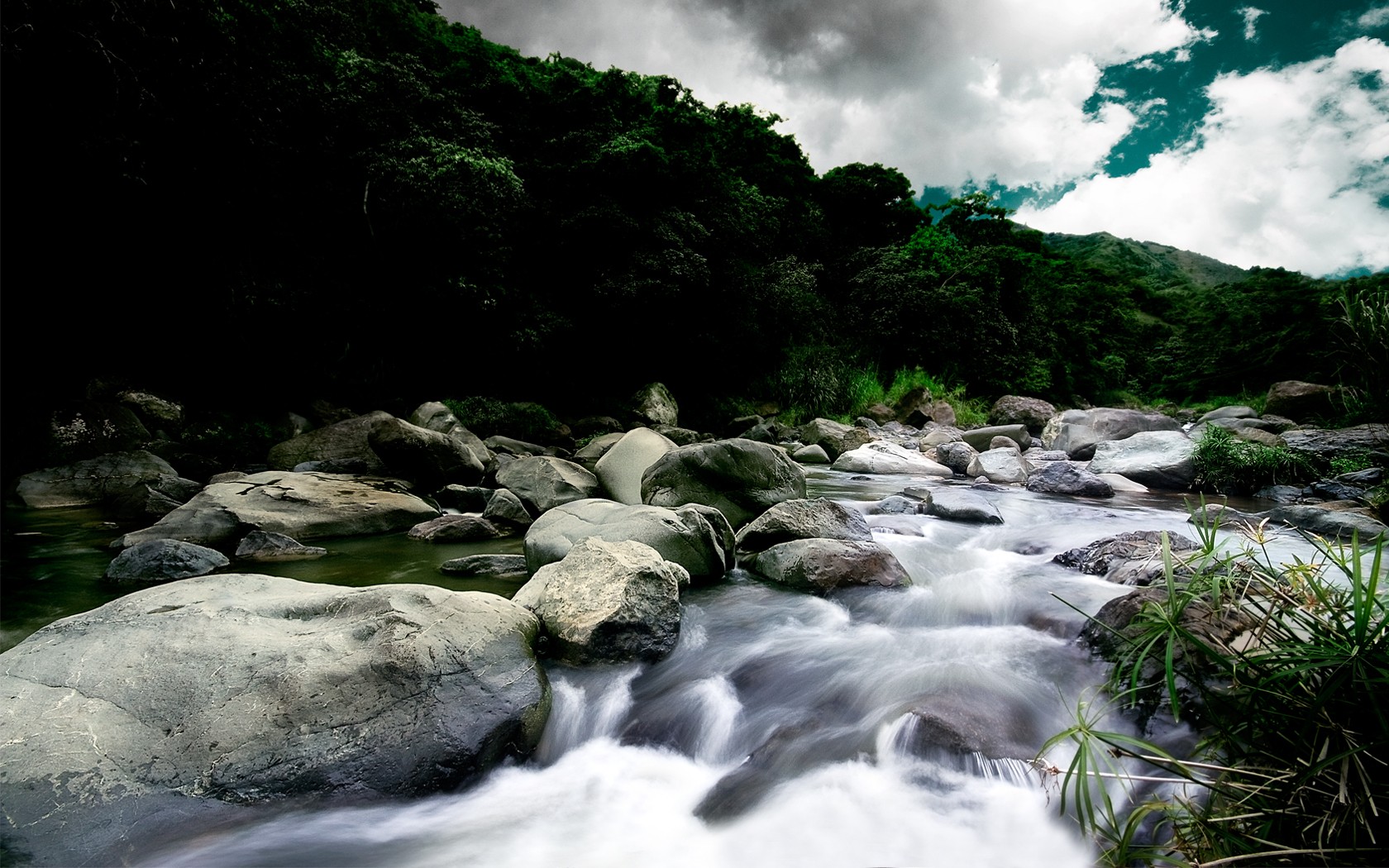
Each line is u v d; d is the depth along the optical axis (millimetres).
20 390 9344
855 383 19844
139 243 10438
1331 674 1911
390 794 2643
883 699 3273
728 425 17812
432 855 2525
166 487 7617
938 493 8992
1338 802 1790
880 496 9078
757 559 5348
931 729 2885
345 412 12695
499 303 14047
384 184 12531
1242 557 2867
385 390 13758
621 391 17344
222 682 2789
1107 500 8555
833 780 2822
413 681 2922
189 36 9039
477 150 13039
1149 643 2297
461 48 17109
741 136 24453
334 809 2557
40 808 2256
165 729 2604
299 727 2695
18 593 4539
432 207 12602
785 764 2955
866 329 22641
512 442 12156
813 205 25922
